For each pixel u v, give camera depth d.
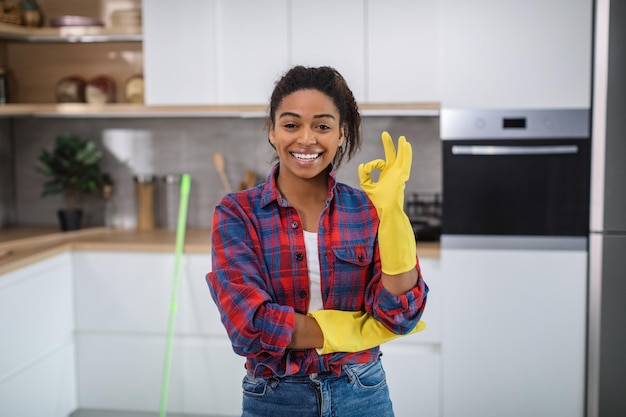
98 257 3.13
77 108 3.31
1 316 2.61
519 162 2.88
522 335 2.92
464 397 2.96
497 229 2.91
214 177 3.64
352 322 1.24
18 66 3.67
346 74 3.05
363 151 3.46
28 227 3.71
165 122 3.65
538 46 2.83
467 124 2.89
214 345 3.11
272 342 1.20
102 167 3.71
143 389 3.15
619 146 2.79
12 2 3.58
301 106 1.21
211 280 1.28
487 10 2.84
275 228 1.29
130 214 3.71
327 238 1.29
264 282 1.28
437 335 2.96
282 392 1.27
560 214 2.87
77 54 3.64
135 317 3.13
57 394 3.04
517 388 2.93
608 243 2.83
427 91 3.01
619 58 2.76
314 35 3.06
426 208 3.42
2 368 2.62
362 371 1.29
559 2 2.81
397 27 3.00
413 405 2.98
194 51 3.16
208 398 3.13
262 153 3.61
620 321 2.85
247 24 3.11
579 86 2.83
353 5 3.02
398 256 1.19
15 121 3.74
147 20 3.18
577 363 2.90
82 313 3.16
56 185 3.60
